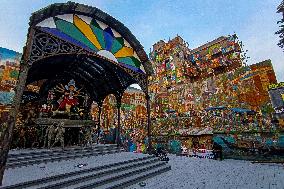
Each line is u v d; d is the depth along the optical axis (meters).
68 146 14.21
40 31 8.09
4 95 15.10
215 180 9.04
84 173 7.55
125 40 12.52
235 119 23.42
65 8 9.24
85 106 17.06
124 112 33.66
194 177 9.67
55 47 8.51
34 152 10.14
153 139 27.52
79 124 14.31
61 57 13.21
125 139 24.39
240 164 14.17
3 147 5.88
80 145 14.61
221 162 15.16
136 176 8.83
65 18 9.42
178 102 34.22
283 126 19.61
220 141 18.38
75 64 14.59
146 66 13.31
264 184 8.34
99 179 7.41
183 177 9.67
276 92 21.39
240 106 25.19
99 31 11.02
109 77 15.66
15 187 5.52
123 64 12.02
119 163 9.41
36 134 13.88
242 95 25.23
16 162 8.58
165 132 28.52
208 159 17.22
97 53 10.52
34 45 7.67
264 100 22.48
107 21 11.33
